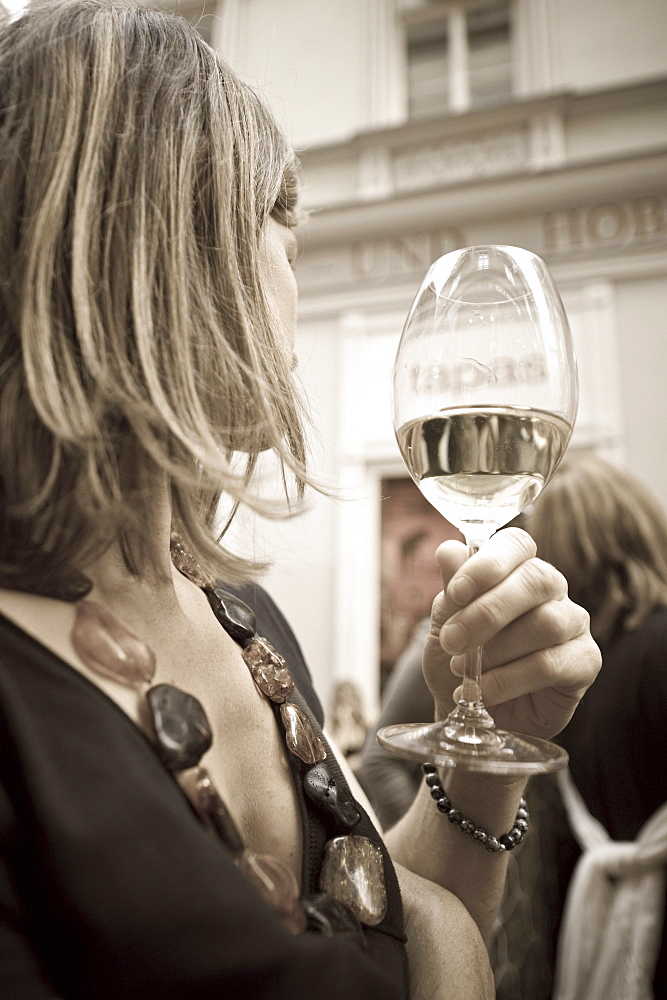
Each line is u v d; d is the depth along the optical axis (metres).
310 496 0.57
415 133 5.49
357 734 3.24
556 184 5.09
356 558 5.00
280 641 0.63
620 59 5.32
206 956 0.29
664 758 1.06
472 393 0.47
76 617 0.38
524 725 0.53
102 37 0.44
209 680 0.44
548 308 0.49
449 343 0.48
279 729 0.47
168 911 0.29
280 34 6.11
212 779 0.38
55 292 0.39
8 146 0.40
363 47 5.91
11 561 0.38
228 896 0.31
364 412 5.28
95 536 0.38
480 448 0.47
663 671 1.06
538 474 0.48
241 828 0.41
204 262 0.44
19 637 0.34
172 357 0.41
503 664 0.48
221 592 0.54
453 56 5.76
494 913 0.56
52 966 0.29
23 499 0.37
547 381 0.47
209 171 0.45
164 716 0.36
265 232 0.53
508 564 0.44
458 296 0.50
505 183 5.14
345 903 0.40
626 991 1.07
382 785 1.25
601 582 1.15
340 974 0.33
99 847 0.29
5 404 0.38
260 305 0.47
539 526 1.22
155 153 0.42
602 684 1.13
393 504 5.12
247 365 0.45
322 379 5.43
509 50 5.69
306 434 0.55
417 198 5.30
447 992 0.44
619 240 5.01
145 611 0.44
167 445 0.41
